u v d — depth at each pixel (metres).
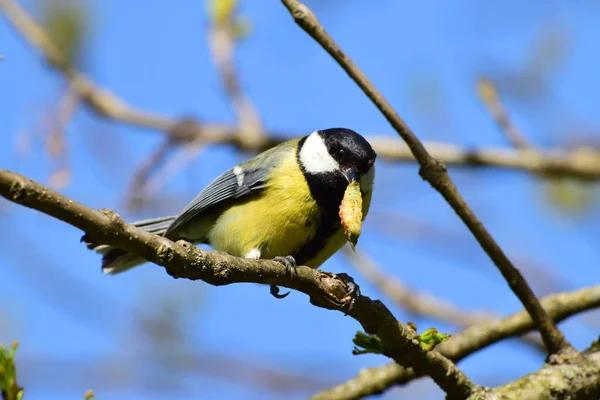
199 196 10.30
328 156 9.66
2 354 5.45
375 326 7.49
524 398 7.53
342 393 9.44
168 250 5.81
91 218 5.37
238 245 9.87
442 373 7.64
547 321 7.98
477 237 7.87
